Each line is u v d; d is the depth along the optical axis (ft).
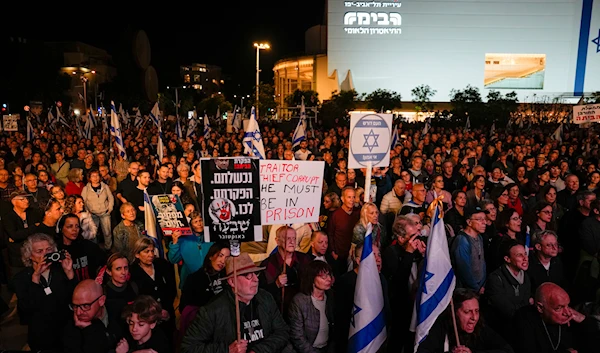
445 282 13.14
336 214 22.56
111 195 28.84
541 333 13.74
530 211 23.13
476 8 226.58
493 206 20.79
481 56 229.04
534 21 226.17
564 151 48.75
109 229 28.32
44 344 14.78
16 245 22.39
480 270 17.76
